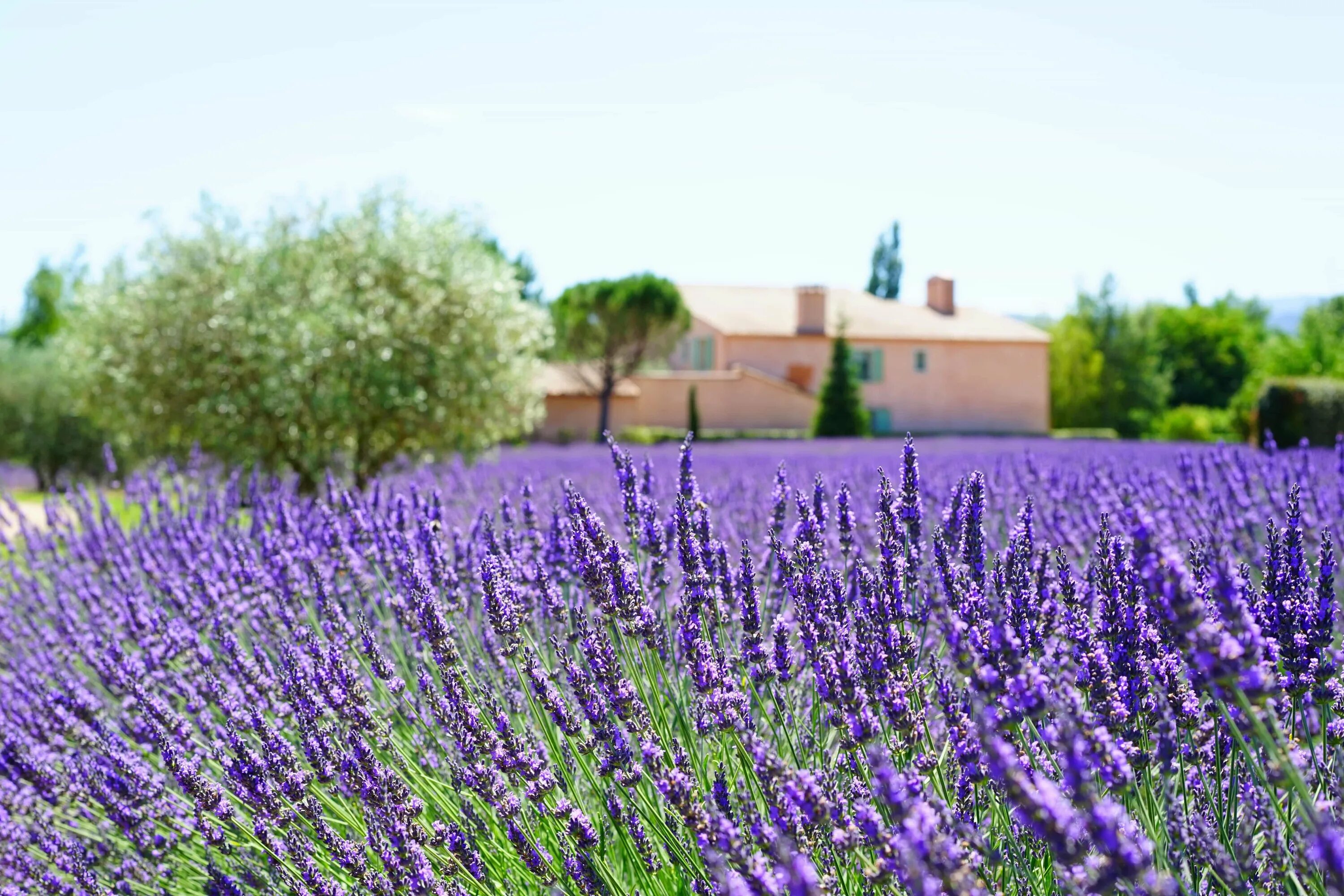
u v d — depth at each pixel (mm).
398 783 2527
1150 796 1970
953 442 29406
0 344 29734
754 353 47812
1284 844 1727
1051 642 2699
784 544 3092
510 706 3137
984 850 1780
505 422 15766
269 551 4457
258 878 2725
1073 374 56781
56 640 4832
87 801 3309
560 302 40688
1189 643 1621
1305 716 2100
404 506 4148
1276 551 2547
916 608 2928
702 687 2395
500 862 2566
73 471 27422
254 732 2988
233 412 14047
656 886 2344
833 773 2426
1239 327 65938
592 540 2697
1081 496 5715
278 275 14766
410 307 14867
